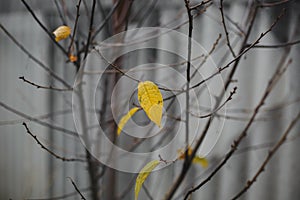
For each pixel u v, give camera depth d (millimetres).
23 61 3541
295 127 2680
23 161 3611
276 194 2777
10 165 3709
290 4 2502
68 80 3195
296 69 2621
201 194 2879
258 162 2779
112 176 1393
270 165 2777
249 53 2730
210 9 2783
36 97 3436
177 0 2760
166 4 2754
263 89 2729
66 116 3297
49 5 3172
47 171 3416
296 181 2732
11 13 3578
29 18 3441
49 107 3389
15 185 3678
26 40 3475
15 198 3666
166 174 2295
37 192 3365
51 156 3416
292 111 2668
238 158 2828
